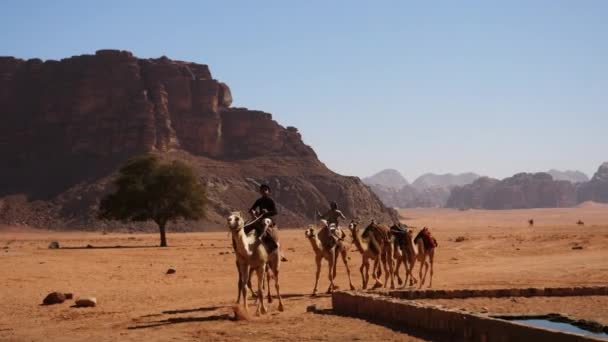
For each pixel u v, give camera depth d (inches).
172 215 3442.4
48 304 963.3
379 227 1035.9
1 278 1302.9
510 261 1663.4
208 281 1304.1
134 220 3449.8
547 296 904.9
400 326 655.8
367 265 1018.7
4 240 4739.2
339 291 805.2
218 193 7406.5
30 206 7190.0
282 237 4345.5
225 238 4399.6
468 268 1477.6
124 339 645.3
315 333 640.4
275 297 989.8
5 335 698.8
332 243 1008.9
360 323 686.5
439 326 608.1
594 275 1219.9
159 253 2374.5
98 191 7190.0
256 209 817.5
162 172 3454.7
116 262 1868.8
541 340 488.7
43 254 2241.6
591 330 623.8
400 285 1069.1
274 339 618.5
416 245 1056.2
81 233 6437.0
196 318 769.6
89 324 762.2
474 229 5354.3
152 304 949.2
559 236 2834.6
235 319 741.3
